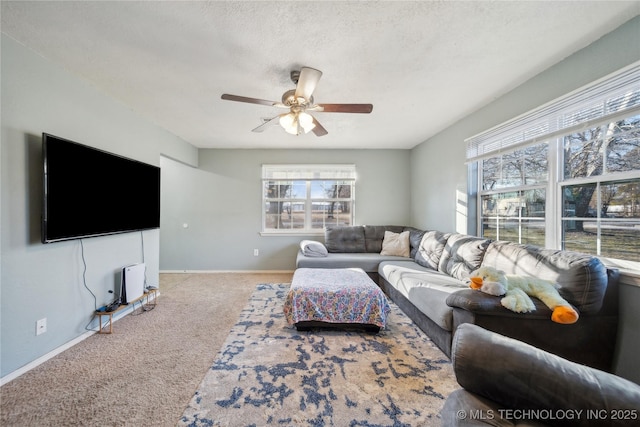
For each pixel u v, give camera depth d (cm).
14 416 138
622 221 167
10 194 170
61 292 203
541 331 163
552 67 204
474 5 144
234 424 133
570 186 199
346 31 164
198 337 225
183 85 234
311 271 303
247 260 465
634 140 160
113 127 258
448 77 221
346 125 343
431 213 397
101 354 198
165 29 163
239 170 463
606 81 166
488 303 164
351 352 202
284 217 475
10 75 170
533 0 140
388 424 133
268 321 258
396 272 302
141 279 277
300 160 467
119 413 141
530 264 195
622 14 151
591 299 156
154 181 314
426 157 412
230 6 144
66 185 198
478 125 290
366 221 477
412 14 150
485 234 296
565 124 197
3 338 166
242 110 290
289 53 187
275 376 172
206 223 462
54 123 199
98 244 239
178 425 133
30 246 181
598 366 162
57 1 141
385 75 217
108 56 191
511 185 258
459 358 89
